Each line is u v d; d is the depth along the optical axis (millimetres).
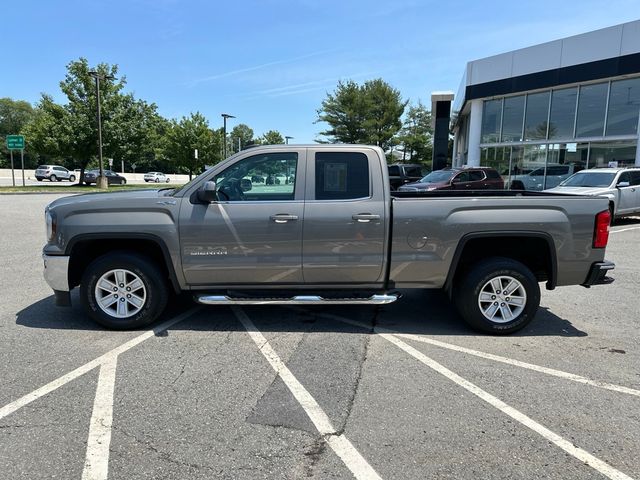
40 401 3465
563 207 4801
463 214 4777
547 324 5387
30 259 8664
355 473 2703
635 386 3814
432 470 2736
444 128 25062
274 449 2926
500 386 3791
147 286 4895
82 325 5121
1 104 92188
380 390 3711
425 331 5094
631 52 17125
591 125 19234
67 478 2627
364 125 41312
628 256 9406
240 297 4852
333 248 4793
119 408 3387
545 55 19875
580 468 2766
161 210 4762
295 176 4828
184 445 2955
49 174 44344
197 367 4090
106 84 34219
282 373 3996
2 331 4914
